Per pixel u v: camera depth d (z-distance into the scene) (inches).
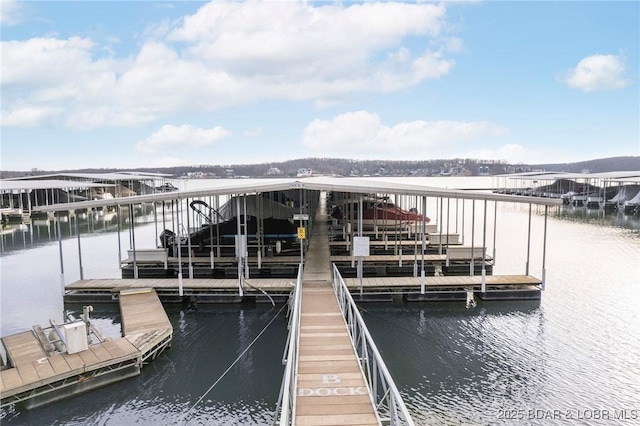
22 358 320.2
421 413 284.2
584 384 321.4
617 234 1040.8
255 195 709.9
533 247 876.0
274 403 298.7
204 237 714.2
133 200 495.2
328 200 1493.6
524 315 465.4
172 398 304.0
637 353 371.9
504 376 334.3
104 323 448.5
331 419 204.4
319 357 277.1
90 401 299.1
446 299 504.1
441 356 369.7
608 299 518.3
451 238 822.5
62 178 2037.4
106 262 757.9
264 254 658.8
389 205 1012.5
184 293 501.7
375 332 423.8
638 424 273.4
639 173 1791.3
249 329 430.3
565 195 1865.2
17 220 1354.6
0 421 276.7
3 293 558.3
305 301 407.2
